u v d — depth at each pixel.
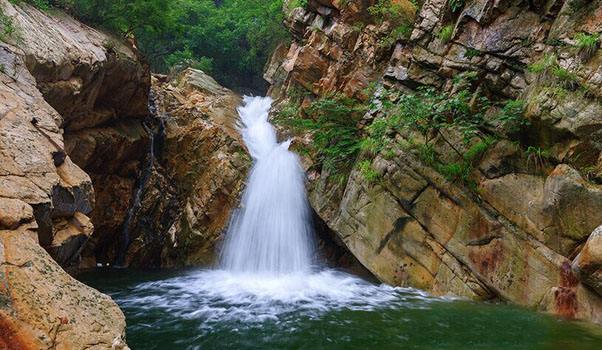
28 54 8.47
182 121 16.42
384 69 12.95
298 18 16.72
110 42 12.45
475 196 8.65
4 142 5.61
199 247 13.69
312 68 15.00
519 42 8.81
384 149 10.34
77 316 4.23
